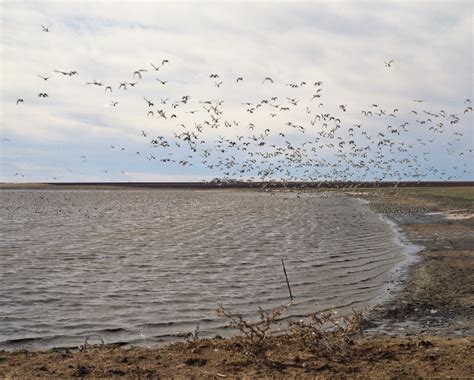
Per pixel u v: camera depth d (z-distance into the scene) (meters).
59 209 83.38
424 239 36.97
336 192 141.88
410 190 118.12
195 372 10.77
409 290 20.50
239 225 52.31
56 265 28.03
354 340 13.80
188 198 133.50
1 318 17.50
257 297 20.25
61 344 14.86
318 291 20.95
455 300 18.73
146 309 18.61
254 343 12.05
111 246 35.94
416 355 11.77
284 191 163.38
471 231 41.06
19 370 10.88
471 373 10.52
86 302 19.70
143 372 10.74
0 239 40.44
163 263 28.55
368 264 27.02
